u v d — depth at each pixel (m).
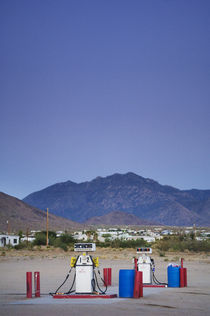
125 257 68.06
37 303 18.08
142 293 19.53
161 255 70.94
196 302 18.22
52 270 42.50
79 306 16.88
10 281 31.64
